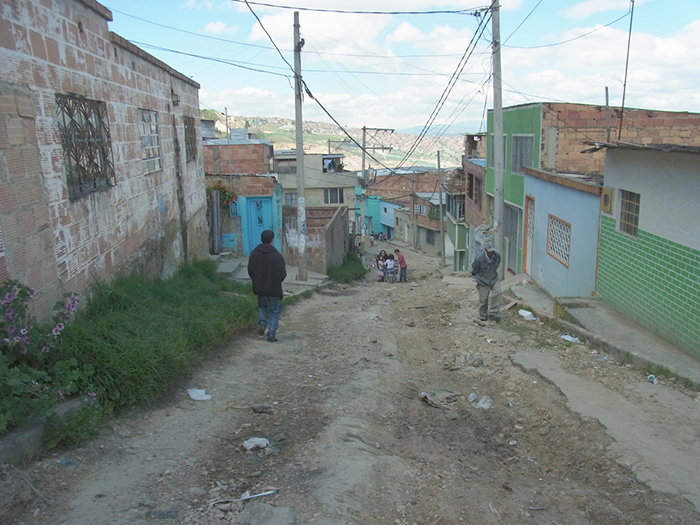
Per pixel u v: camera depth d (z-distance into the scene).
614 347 6.90
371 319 10.82
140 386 5.04
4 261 4.56
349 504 3.56
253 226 18.77
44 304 5.25
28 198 5.04
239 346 7.80
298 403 5.78
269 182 18.52
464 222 27.67
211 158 22.39
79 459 3.98
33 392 4.17
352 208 38.16
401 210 49.09
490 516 3.72
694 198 6.41
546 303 10.66
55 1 5.91
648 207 7.52
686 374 5.83
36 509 3.29
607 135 12.79
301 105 14.93
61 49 6.01
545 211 12.34
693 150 5.96
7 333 4.26
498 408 6.08
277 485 3.85
